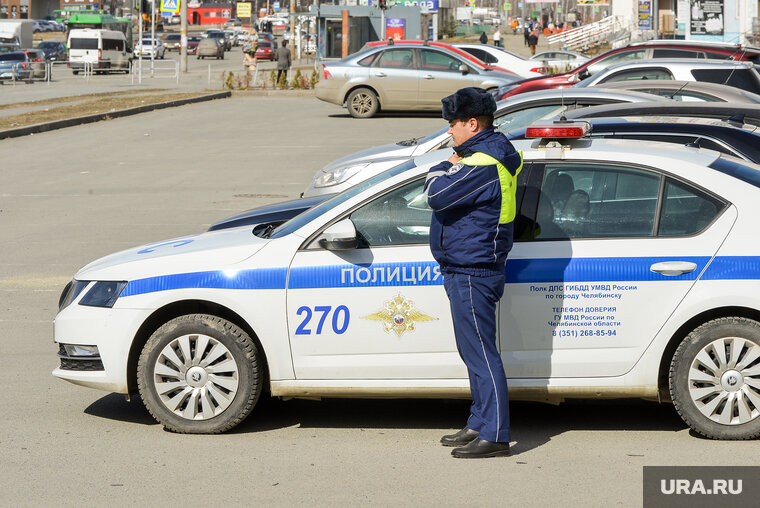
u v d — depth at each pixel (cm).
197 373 1069
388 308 1035
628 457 993
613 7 10256
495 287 973
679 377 1022
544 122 1155
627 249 1020
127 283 1083
